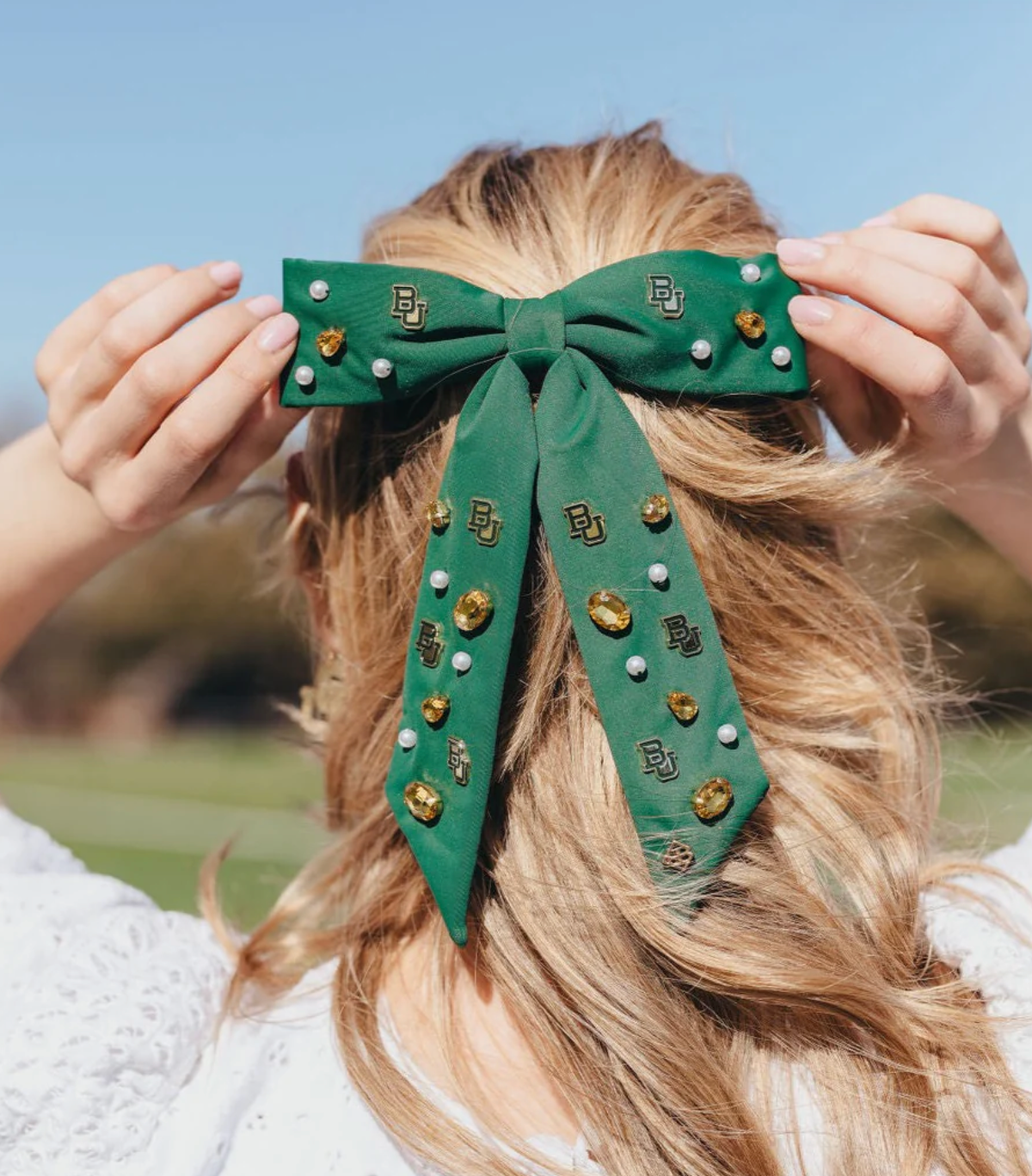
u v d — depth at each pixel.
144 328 0.72
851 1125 0.67
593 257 0.72
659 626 0.68
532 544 0.70
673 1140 0.66
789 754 0.71
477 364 0.70
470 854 0.67
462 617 0.67
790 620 0.72
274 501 0.92
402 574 0.72
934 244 0.71
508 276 0.72
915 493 0.77
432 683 0.68
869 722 0.73
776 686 0.71
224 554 9.23
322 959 0.76
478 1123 0.67
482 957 0.70
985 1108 0.67
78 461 0.73
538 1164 0.66
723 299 0.69
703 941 0.67
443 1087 0.68
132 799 5.45
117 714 9.49
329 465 0.75
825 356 0.74
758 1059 0.68
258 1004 0.72
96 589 9.48
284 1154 0.67
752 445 0.71
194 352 0.71
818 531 0.74
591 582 0.67
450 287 0.69
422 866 0.67
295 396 0.69
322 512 0.76
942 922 0.73
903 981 0.69
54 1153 0.67
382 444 0.73
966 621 6.09
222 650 9.46
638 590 0.67
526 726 0.69
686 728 0.67
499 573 0.67
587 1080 0.67
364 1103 0.68
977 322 0.70
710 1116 0.66
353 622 0.74
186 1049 0.69
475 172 0.77
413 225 0.75
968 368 0.71
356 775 0.75
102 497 0.73
